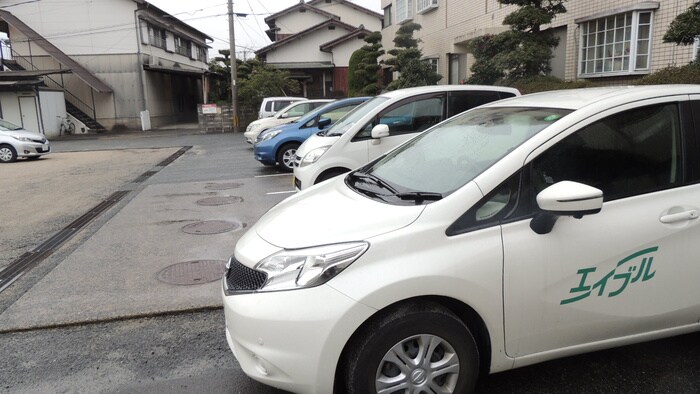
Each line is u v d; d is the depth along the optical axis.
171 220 6.80
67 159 15.05
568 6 11.81
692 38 7.59
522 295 2.44
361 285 2.27
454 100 6.72
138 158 14.64
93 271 4.88
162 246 5.64
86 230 6.46
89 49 28.02
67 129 26.50
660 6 9.50
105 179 10.71
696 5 7.59
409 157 3.35
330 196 3.09
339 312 2.25
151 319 3.85
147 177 10.76
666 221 2.62
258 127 14.88
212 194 8.54
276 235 2.66
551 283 2.46
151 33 30.45
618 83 10.40
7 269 5.07
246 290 2.52
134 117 28.70
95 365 3.23
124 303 4.10
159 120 31.75
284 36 36.56
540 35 11.54
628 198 2.63
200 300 4.12
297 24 36.50
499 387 2.83
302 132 10.67
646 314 2.66
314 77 32.94
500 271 2.39
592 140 2.65
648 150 2.73
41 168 12.92
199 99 44.34
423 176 2.94
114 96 28.41
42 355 3.36
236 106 25.88
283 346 2.31
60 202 8.38
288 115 15.14
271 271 2.44
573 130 2.63
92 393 2.92
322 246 2.40
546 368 3.02
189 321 3.80
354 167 6.46
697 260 2.69
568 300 2.51
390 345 2.32
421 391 2.41
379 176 3.24
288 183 9.38
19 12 27.45
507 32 11.78
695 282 2.71
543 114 2.88
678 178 2.74
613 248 2.53
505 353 2.51
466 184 2.51
